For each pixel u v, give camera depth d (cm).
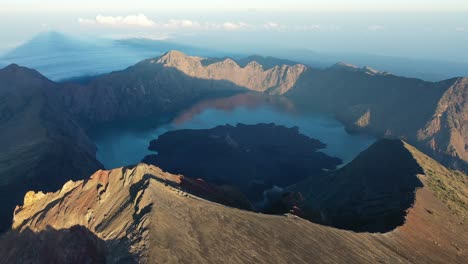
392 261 5981
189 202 6209
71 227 6366
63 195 7638
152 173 7312
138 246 5147
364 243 6184
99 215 6488
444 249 6831
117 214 6203
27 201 7931
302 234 5966
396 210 7950
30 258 5997
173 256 4959
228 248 5325
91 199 7031
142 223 5544
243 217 6062
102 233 5919
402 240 6644
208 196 7844
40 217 6938
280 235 5822
